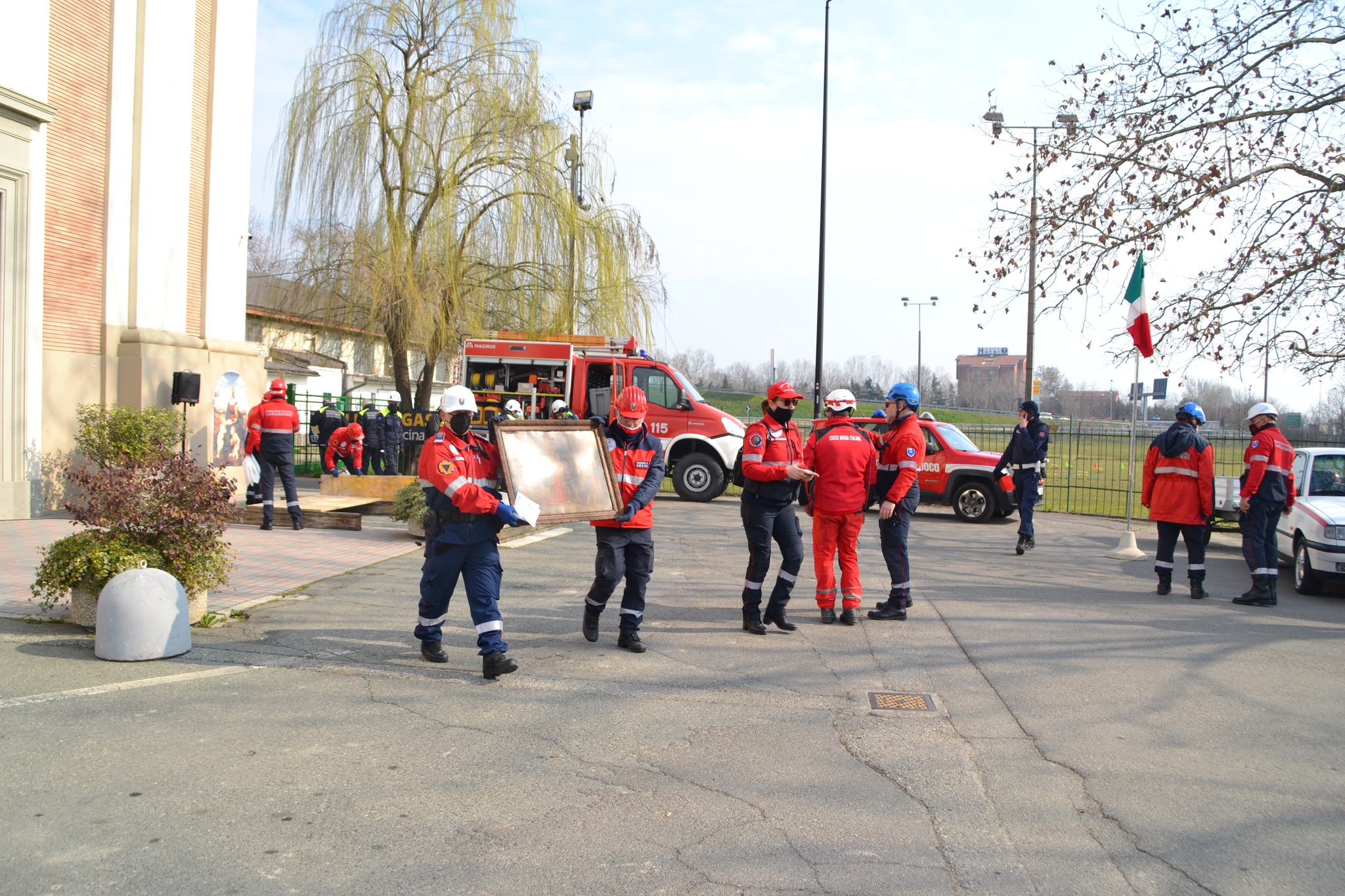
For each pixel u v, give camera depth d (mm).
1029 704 5324
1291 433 20938
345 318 20562
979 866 3324
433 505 5582
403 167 19797
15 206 11352
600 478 6047
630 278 21859
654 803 3809
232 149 14930
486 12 20172
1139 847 3518
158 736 4371
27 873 3061
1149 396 17391
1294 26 12109
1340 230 12562
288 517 11938
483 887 3070
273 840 3359
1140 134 12750
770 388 6977
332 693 5164
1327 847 3553
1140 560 11727
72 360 12328
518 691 5324
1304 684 5879
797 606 8094
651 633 6910
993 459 15742
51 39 11852
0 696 4910
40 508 11742
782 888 3117
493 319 20844
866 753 4477
